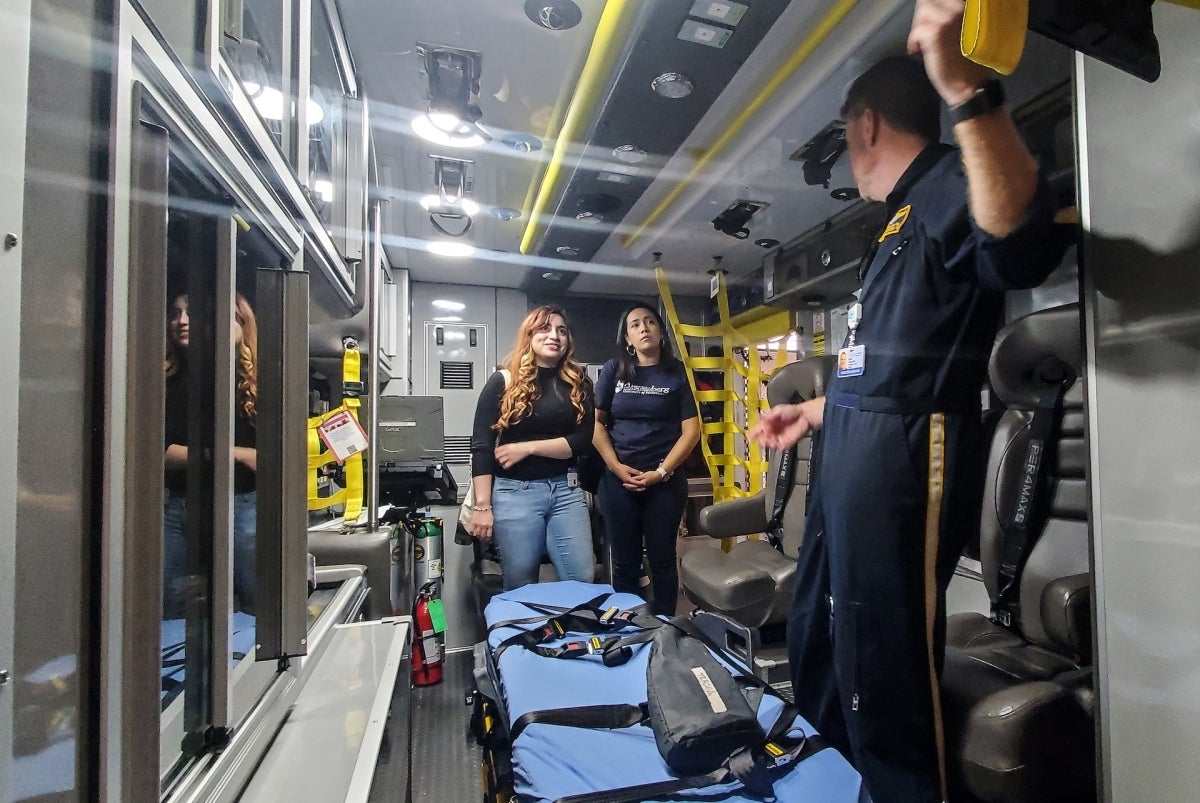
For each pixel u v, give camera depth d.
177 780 0.72
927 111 1.06
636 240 2.71
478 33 1.60
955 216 0.88
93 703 0.52
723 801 0.90
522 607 1.88
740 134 1.85
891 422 0.99
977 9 0.50
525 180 2.39
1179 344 0.65
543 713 1.15
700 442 3.13
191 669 0.80
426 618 2.55
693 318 3.28
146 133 0.57
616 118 1.77
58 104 0.48
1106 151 0.72
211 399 0.82
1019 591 1.47
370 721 1.03
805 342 2.75
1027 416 1.54
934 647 0.99
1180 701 0.65
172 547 0.81
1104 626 0.73
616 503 2.56
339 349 2.46
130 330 0.56
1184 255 0.64
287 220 1.12
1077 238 0.76
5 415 0.43
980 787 0.95
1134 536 0.69
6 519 0.43
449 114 1.85
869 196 1.21
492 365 3.89
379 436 2.91
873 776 0.98
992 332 1.00
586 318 3.57
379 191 2.34
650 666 1.27
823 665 1.21
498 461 2.32
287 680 1.06
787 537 2.43
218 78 0.77
